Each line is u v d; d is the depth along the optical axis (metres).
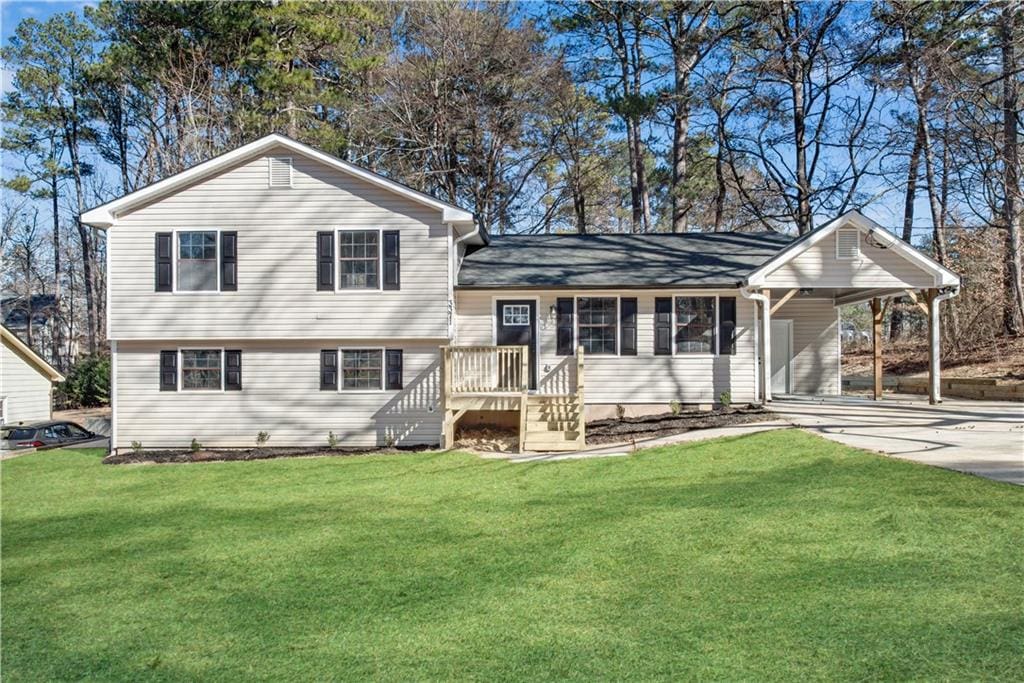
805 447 13.56
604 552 8.48
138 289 18.47
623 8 35.94
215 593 7.91
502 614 6.81
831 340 22.42
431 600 7.31
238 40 34.56
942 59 23.14
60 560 9.52
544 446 16.92
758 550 8.08
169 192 18.50
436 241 18.44
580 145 38.81
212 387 18.70
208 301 18.45
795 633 5.95
